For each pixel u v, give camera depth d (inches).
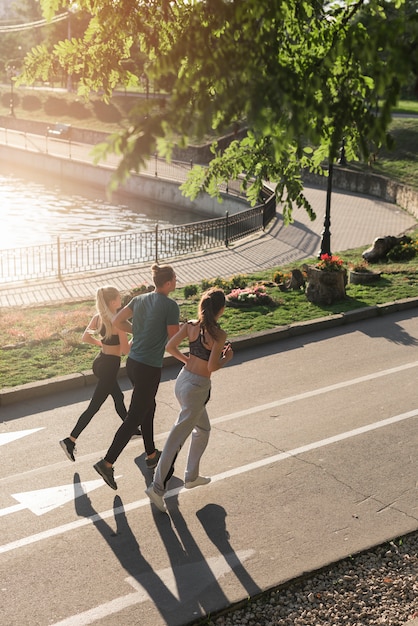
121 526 273.4
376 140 146.4
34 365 440.8
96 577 241.8
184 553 256.4
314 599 232.8
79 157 2150.6
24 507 285.4
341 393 411.5
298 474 316.2
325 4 212.4
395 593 235.6
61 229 1459.2
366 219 1225.4
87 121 2965.1
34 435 350.6
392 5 221.3
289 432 358.9
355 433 358.9
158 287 285.6
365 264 725.3
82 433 353.7
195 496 296.5
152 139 128.5
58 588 235.6
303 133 147.9
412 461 331.0
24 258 1140.5
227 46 146.6
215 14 160.4
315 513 284.5
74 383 411.2
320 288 595.8
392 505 291.9
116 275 836.6
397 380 433.4
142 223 1535.4
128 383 420.2
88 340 315.6
